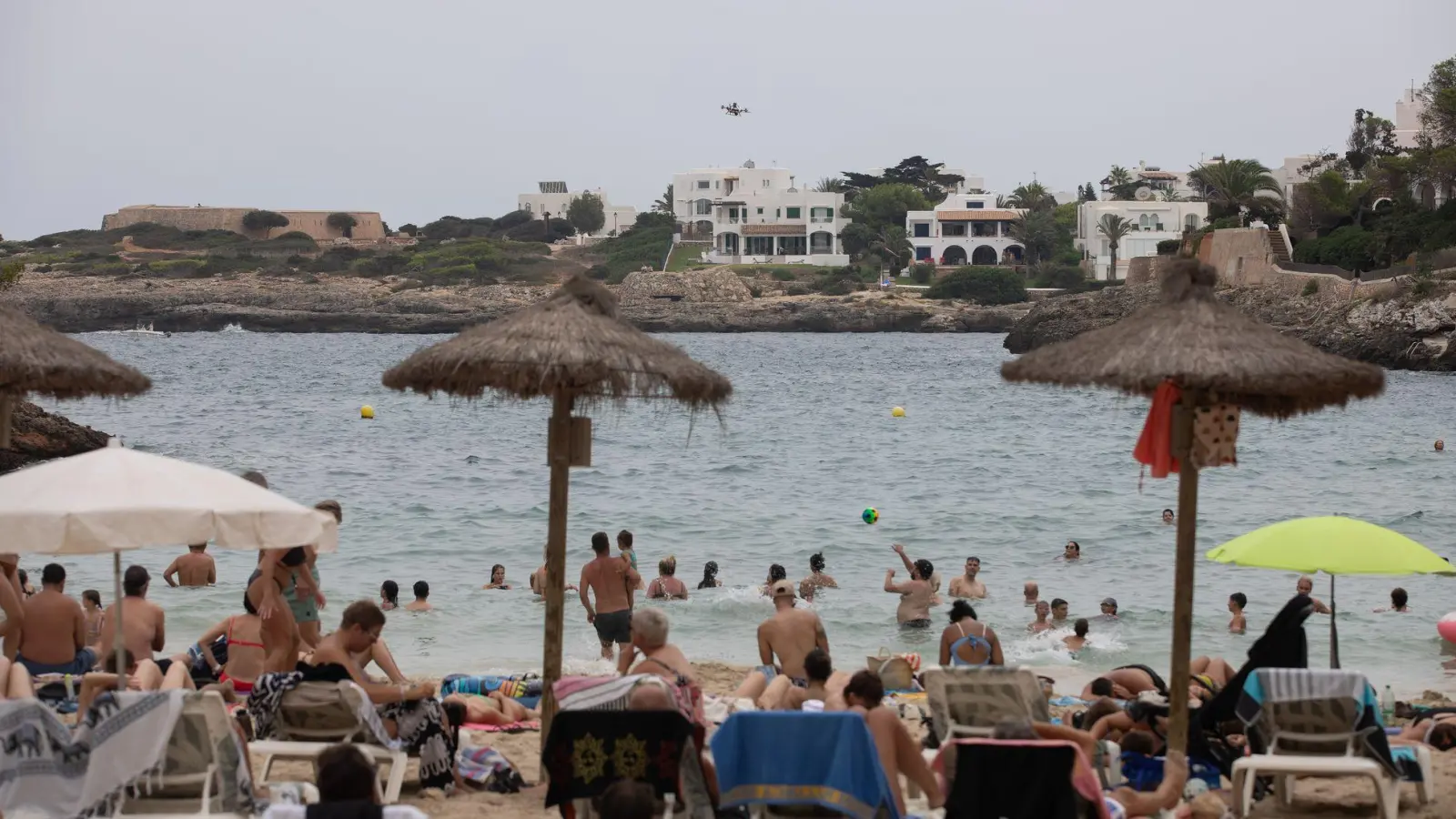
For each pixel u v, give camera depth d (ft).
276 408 357.20
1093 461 233.55
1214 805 50.85
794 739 45.52
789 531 157.79
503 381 53.16
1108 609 109.50
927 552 144.87
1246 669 56.90
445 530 155.94
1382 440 276.82
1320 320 547.49
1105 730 58.90
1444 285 507.30
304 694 52.90
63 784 43.39
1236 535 155.63
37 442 227.20
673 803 45.01
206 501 46.32
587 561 138.31
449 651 98.53
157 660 75.66
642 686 47.70
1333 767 51.67
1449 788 58.59
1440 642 103.86
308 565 71.20
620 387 53.62
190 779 44.83
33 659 71.20
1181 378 50.57
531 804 54.60
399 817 37.09
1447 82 648.38
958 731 53.67
